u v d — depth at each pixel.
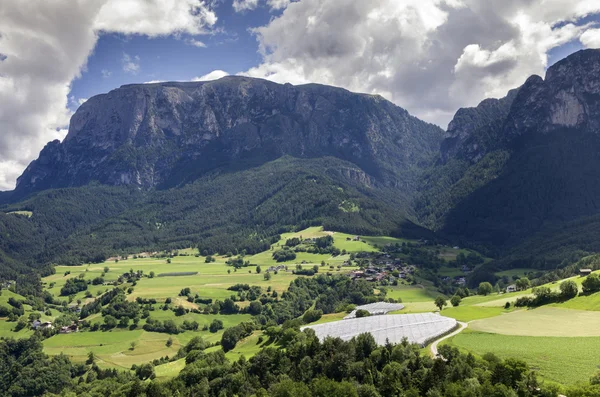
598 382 101.00
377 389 116.62
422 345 144.25
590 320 155.88
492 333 152.12
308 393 117.56
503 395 98.44
